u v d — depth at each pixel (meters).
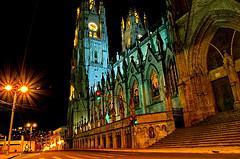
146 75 50.62
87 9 99.19
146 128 32.09
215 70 30.45
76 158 19.42
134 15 87.88
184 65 33.44
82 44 92.38
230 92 28.41
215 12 29.16
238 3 26.02
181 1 36.06
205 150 17.45
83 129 72.12
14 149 84.06
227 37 28.92
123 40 89.69
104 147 47.72
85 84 84.75
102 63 90.25
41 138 131.50
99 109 63.75
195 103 31.03
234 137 19.17
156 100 47.34
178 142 24.91
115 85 63.16
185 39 33.59
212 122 26.39
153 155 17.19
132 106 34.50
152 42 53.56
